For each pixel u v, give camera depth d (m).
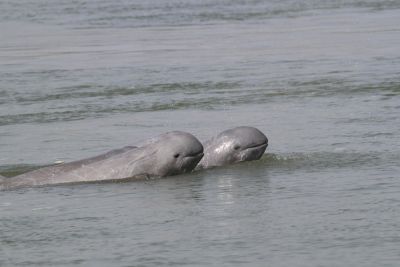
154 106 83.12
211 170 56.75
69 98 89.75
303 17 167.75
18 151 65.81
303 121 72.12
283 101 82.56
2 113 82.75
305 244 40.38
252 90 89.69
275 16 171.62
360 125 69.00
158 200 49.41
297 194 49.12
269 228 42.97
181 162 55.41
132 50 126.69
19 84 100.31
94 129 72.94
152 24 164.25
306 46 123.56
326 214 44.84
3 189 53.97
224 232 42.69
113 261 39.53
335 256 38.66
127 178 55.12
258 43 129.12
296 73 99.56
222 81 96.38
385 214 44.31
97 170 55.28
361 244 39.97
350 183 51.00
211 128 71.25
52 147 66.69
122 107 83.31
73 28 163.38
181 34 145.00
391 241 40.16
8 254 41.28
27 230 44.84
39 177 55.19
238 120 74.19
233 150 57.97
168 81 97.94
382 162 56.16
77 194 51.75
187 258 39.34
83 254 40.72
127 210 47.59
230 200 48.56
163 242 41.69
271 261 38.47
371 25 147.50
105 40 140.62
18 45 140.00
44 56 124.94
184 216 45.84
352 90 86.38
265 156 59.81
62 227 45.06
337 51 116.94
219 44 129.62
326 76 96.12
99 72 107.00
